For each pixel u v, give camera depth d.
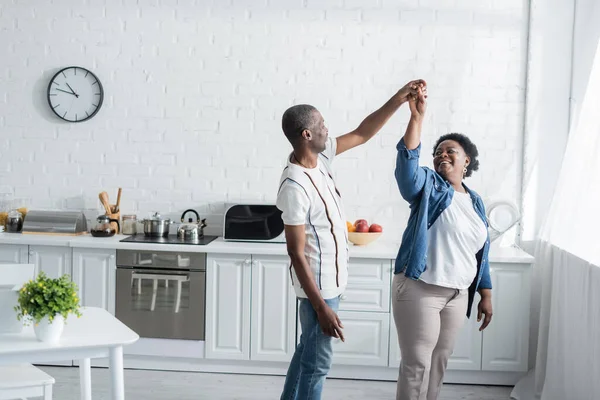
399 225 4.95
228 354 4.56
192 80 4.98
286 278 4.51
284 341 4.53
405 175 3.03
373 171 4.93
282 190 2.79
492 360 4.43
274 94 4.95
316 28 4.90
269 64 4.93
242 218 4.71
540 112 4.79
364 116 4.91
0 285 2.69
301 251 2.78
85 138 5.07
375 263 4.45
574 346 3.76
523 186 4.83
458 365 4.46
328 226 2.84
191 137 5.01
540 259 4.66
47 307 2.54
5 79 5.08
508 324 4.41
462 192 3.27
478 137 4.86
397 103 3.06
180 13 4.96
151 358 4.65
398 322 3.12
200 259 4.53
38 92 5.07
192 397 4.18
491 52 4.83
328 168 3.07
